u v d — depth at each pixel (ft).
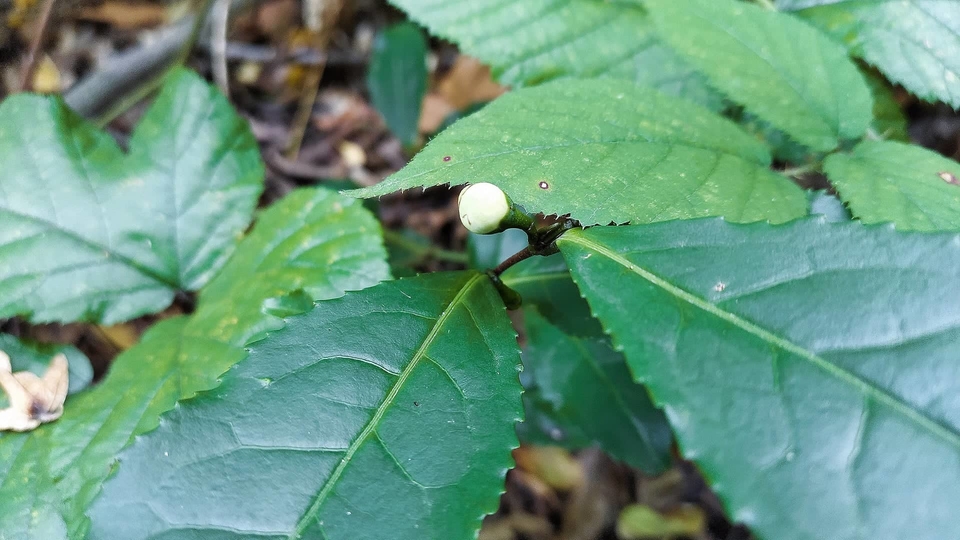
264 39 0.92
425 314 0.26
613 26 0.42
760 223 0.22
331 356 0.24
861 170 0.30
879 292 0.20
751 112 0.32
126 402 0.34
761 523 0.17
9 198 0.39
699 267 0.21
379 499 0.21
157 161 0.42
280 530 0.20
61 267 0.38
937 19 0.36
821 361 0.19
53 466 0.33
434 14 0.43
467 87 0.81
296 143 0.84
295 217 0.40
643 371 0.19
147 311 0.40
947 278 0.20
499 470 0.22
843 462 0.18
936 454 0.18
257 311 0.36
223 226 0.42
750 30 0.33
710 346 0.20
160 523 0.20
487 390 0.24
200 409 0.22
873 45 0.37
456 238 0.78
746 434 0.18
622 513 0.68
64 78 0.77
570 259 0.22
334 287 0.37
